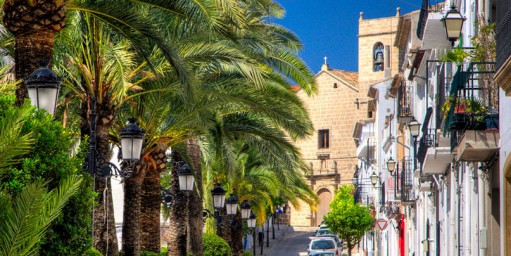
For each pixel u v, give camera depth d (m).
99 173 18.36
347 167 107.25
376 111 73.56
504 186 17.08
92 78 21.45
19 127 11.01
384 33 104.12
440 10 28.53
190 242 32.59
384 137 61.94
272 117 25.53
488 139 18.08
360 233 72.19
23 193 9.98
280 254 76.00
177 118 25.08
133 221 25.44
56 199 10.36
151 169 28.05
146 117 25.28
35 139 11.91
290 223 111.00
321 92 108.75
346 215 72.12
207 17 18.34
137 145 18.55
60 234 13.02
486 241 20.27
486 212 20.44
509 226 17.03
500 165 17.67
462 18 19.88
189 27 22.02
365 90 105.19
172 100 24.86
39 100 14.32
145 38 19.00
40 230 10.30
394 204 51.72
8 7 16.94
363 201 79.06
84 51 21.41
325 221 73.44
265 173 44.44
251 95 24.64
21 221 9.89
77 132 23.52
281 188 45.47
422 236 38.88
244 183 44.91
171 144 26.56
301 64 27.22
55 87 14.40
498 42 15.09
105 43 21.48
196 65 22.72
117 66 20.25
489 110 18.25
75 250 13.19
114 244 23.19
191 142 31.12
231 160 31.14
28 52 16.83
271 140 29.75
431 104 34.19
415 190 42.09
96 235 22.77
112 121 21.69
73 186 10.51
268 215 72.06
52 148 12.43
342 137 107.62
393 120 56.38
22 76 16.80
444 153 26.55
